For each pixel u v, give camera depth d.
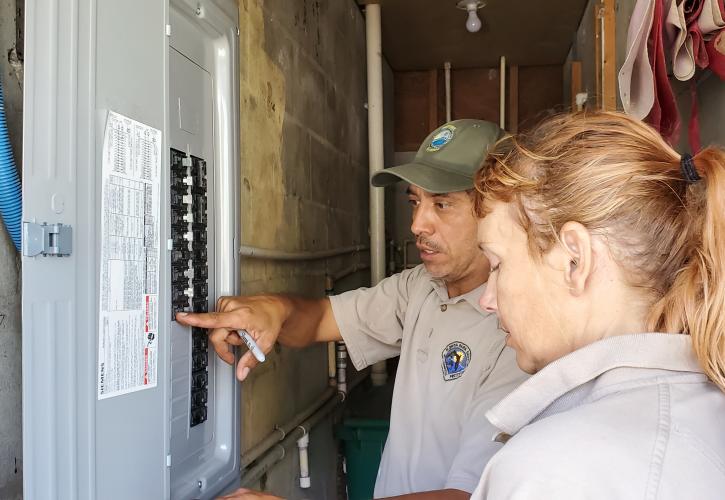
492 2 3.37
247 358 1.12
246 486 1.56
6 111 0.80
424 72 4.52
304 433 1.96
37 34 0.66
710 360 0.53
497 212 0.62
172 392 0.94
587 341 0.59
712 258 0.53
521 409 0.60
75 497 0.72
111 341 0.78
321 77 2.56
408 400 1.35
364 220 3.43
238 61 1.16
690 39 1.35
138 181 0.83
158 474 0.88
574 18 3.60
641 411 0.51
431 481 1.26
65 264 0.70
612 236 0.56
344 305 1.52
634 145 0.58
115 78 0.78
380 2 3.36
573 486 0.47
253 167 1.75
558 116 0.63
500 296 0.63
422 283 1.44
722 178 0.54
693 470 0.48
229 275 1.12
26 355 0.65
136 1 0.83
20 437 0.81
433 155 1.39
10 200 0.74
